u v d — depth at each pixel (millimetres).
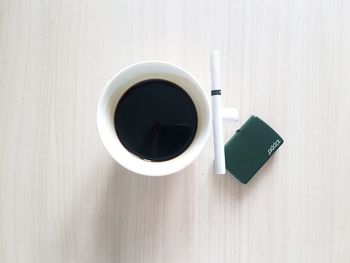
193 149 225
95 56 276
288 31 279
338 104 279
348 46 280
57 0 277
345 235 275
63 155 272
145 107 250
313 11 280
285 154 276
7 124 273
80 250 270
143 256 270
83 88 275
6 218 270
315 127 278
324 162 277
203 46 277
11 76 275
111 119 238
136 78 242
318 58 280
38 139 273
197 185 273
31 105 274
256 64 278
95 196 271
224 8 278
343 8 281
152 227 271
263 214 273
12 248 269
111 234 271
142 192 272
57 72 275
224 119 249
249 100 278
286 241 272
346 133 278
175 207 271
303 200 275
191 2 278
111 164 272
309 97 278
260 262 271
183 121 247
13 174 271
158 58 278
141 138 247
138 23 278
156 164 231
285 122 277
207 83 277
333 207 275
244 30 278
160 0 278
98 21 277
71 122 273
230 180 274
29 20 277
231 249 271
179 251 270
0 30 276
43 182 271
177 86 249
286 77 278
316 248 273
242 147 269
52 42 276
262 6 278
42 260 269
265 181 274
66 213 271
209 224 271
